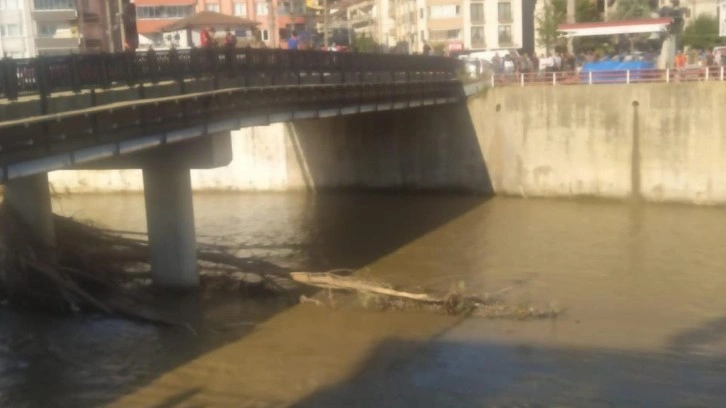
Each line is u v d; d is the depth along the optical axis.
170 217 27.81
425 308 26.27
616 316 25.66
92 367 21.78
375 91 35.53
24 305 26.47
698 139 41.28
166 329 24.70
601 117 43.12
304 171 50.16
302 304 26.94
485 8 81.38
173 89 23.45
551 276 30.41
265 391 20.28
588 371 21.28
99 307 26.02
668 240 35.31
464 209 43.31
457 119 46.66
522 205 43.75
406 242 36.34
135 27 63.53
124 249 29.69
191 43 47.16
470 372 21.30
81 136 20.14
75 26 63.84
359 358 22.31
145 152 27.67
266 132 50.28
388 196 48.12
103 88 21.11
